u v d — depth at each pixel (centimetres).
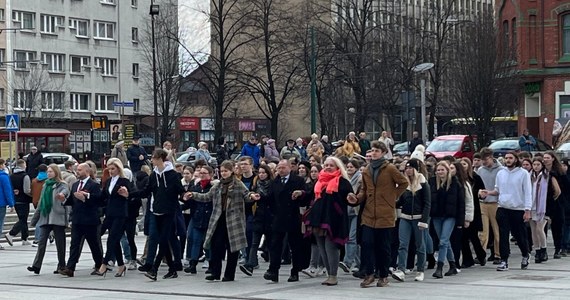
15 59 7656
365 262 1540
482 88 5103
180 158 4347
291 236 1619
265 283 1623
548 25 5250
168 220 1680
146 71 8138
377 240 1536
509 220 1798
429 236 1714
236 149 4266
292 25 5747
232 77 6662
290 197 1609
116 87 8594
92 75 8369
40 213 1814
